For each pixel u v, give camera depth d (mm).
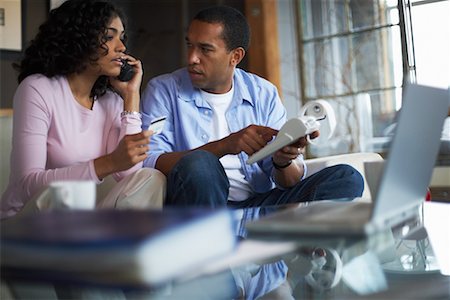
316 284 981
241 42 2029
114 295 687
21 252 648
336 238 872
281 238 896
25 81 1764
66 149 1773
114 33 1825
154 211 797
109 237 618
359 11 4008
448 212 1435
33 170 1628
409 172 991
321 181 1805
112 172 1521
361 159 2303
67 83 1821
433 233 1198
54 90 1772
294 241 893
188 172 1582
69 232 663
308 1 4234
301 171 1924
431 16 3621
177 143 2066
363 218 908
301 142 1709
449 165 3443
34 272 655
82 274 626
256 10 4387
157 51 4953
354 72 4039
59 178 1533
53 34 1788
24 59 1871
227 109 2092
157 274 619
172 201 1621
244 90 2143
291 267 968
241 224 1069
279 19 4344
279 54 4340
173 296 708
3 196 1719
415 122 948
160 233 629
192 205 1576
